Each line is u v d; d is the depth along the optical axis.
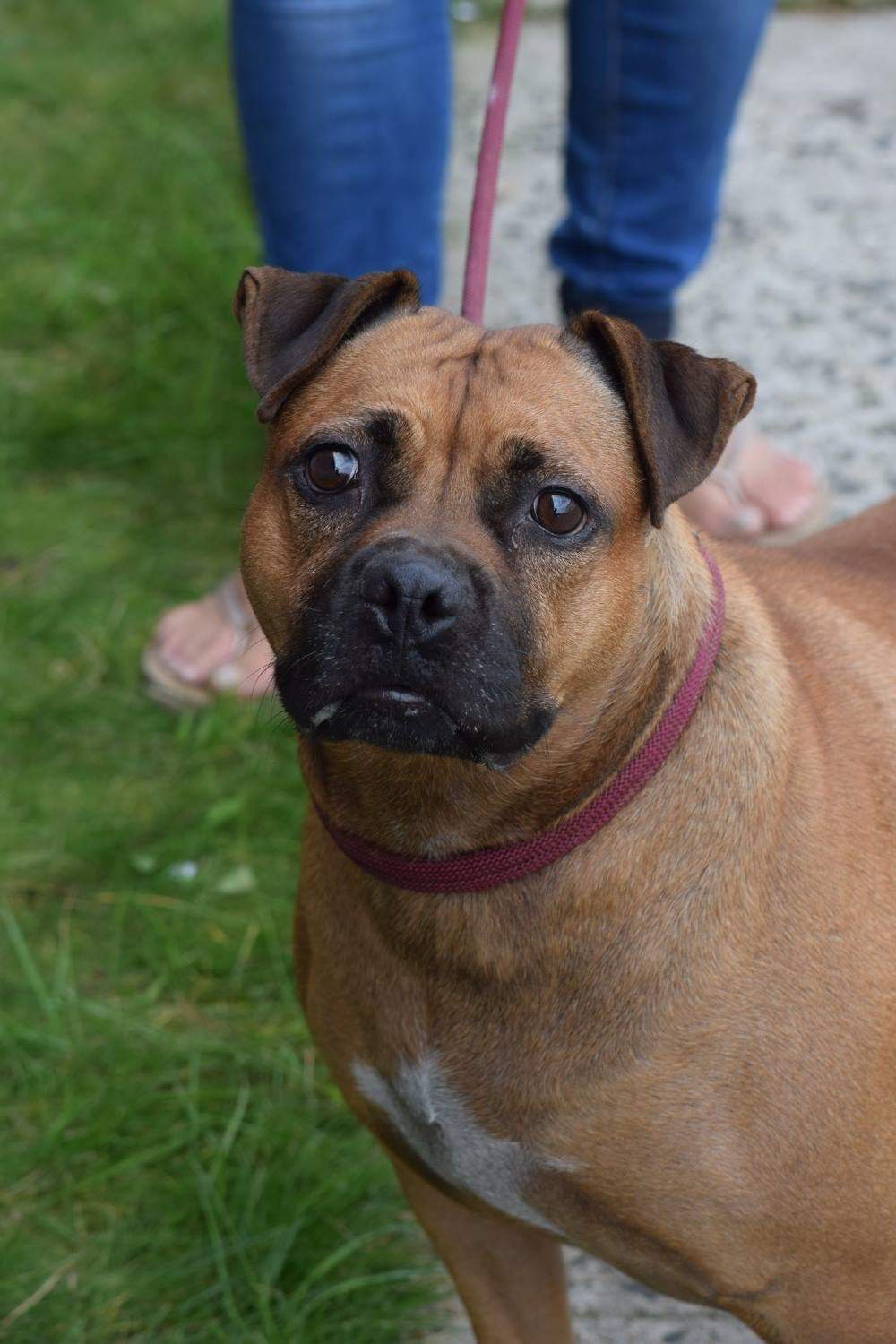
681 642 2.51
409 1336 3.31
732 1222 2.48
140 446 6.11
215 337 6.70
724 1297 2.60
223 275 7.07
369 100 4.36
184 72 9.21
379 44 4.30
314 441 2.51
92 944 4.27
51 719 4.97
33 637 5.28
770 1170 2.44
